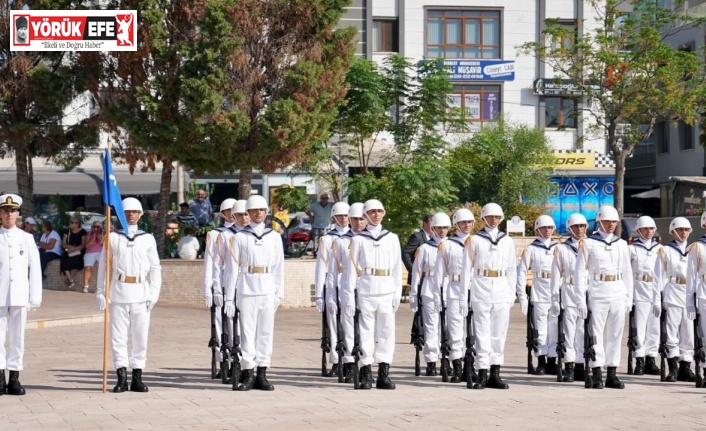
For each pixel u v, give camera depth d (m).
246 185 35.03
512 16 57.66
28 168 36.88
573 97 49.53
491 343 18.23
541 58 49.81
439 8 57.19
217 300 17.92
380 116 42.06
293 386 18.03
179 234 35.12
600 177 57.16
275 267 17.97
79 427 14.01
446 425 14.19
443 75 42.69
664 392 17.81
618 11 49.81
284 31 34.69
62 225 36.66
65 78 35.16
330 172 42.94
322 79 34.47
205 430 13.78
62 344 23.62
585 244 18.64
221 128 32.97
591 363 18.41
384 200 38.62
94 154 48.59
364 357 17.84
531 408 15.73
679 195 49.34
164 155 34.34
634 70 47.31
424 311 19.67
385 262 18.03
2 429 13.88
